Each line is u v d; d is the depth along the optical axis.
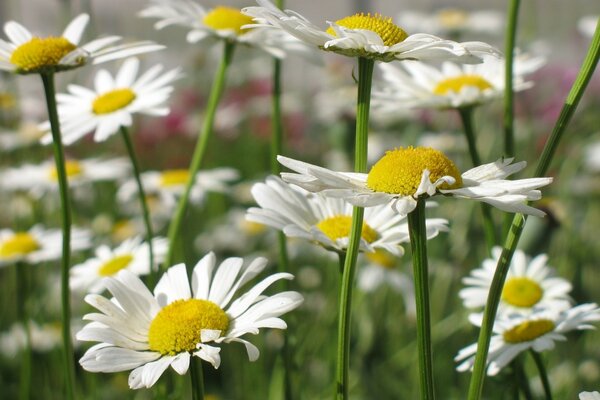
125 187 0.84
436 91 0.58
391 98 0.56
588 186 0.95
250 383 0.72
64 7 0.83
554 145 0.43
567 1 1.23
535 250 0.60
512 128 0.53
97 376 0.70
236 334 0.42
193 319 0.43
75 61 0.50
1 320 0.82
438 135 1.03
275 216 0.47
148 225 0.56
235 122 1.41
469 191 0.41
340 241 0.46
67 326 0.50
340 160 1.12
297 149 1.46
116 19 1.27
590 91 1.20
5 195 1.00
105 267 0.61
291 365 0.56
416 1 1.23
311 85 1.52
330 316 0.74
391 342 0.77
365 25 0.43
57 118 0.50
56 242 0.66
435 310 0.78
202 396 0.43
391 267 0.72
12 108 1.03
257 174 1.28
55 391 0.73
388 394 0.71
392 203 0.41
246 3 1.07
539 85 1.25
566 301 0.52
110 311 0.43
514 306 0.52
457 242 0.82
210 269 0.45
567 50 1.25
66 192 0.50
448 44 0.41
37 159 1.06
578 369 0.67
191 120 1.45
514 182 0.41
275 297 0.43
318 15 1.45
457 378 0.75
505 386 0.51
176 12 0.60
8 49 0.51
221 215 1.06
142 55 1.11
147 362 0.42
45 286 0.85
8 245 0.64
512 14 0.52
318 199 0.49
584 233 0.88
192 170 0.58
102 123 0.57
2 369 0.77
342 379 0.43
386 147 1.07
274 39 0.59
